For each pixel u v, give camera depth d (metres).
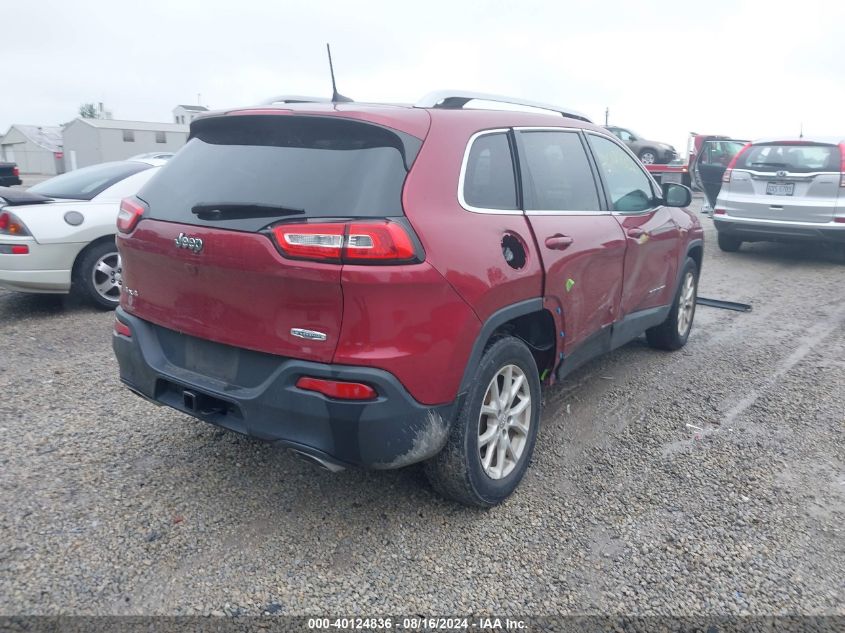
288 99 3.80
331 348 2.74
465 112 3.43
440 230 2.92
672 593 2.90
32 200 6.56
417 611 2.76
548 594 2.88
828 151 9.86
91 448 3.98
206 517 3.33
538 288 3.49
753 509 3.52
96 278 6.86
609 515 3.45
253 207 2.85
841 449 4.20
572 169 4.16
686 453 4.11
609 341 4.56
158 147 59.75
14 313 6.92
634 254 4.60
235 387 3.02
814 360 5.85
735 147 17.75
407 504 3.50
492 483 3.39
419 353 2.82
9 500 3.40
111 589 2.81
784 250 11.66
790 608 2.82
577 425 4.48
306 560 3.04
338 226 2.68
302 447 2.85
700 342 6.36
